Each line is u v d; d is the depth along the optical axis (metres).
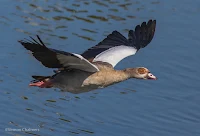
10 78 18.53
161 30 21.61
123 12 22.36
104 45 14.66
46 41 20.28
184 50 20.56
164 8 22.88
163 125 17.34
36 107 17.56
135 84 18.95
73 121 17.20
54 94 18.27
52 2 22.69
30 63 19.22
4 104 17.48
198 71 19.64
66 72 13.50
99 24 21.45
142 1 23.23
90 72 13.55
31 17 21.64
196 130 17.22
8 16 21.55
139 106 18.03
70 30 21.02
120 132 16.91
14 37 20.41
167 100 18.36
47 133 16.62
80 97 18.25
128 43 14.81
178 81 19.14
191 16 22.52
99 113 17.61
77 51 19.88
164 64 19.81
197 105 18.23
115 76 13.86
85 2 22.83
